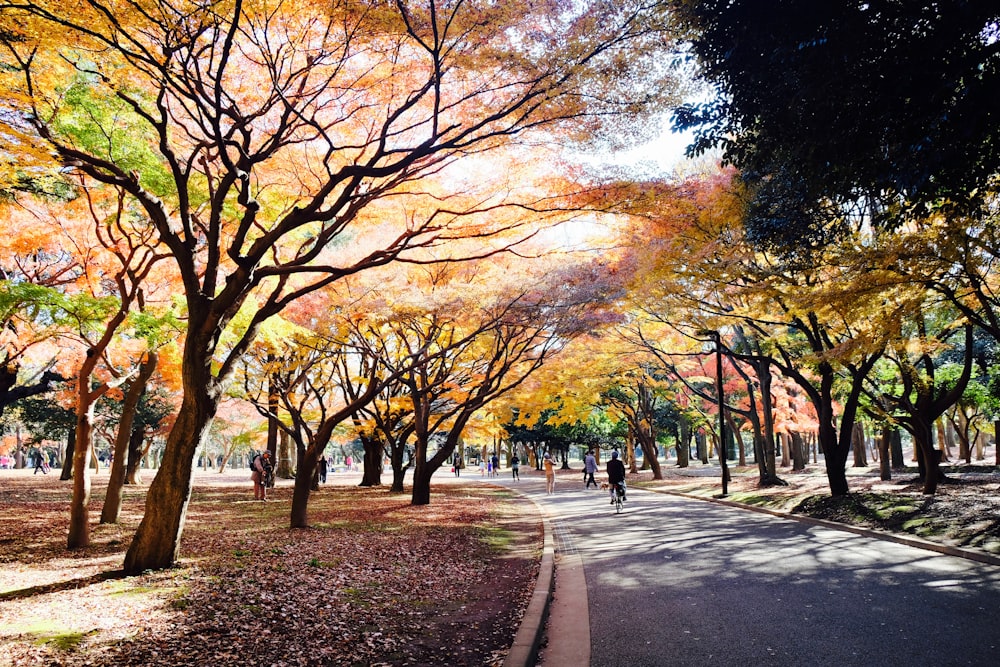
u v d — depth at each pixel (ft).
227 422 123.44
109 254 42.11
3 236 39.83
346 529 45.50
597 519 56.80
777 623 20.84
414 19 24.26
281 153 37.32
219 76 25.43
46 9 23.22
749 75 24.73
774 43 23.07
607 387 97.60
